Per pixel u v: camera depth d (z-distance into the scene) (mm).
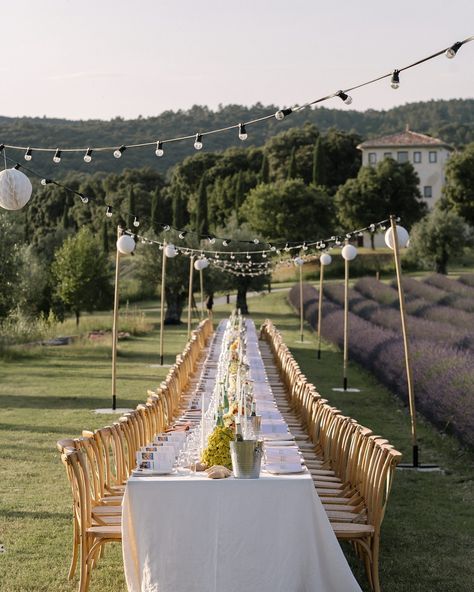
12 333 24641
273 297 44594
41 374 18359
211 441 5496
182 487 4969
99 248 34031
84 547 5258
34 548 6254
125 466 7328
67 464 5301
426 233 48312
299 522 4988
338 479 6789
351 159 77875
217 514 4965
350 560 6129
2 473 8719
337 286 40844
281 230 54469
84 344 24156
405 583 5613
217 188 68438
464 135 131500
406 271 51875
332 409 7621
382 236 64688
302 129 80875
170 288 33250
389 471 5336
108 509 5727
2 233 25281
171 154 114062
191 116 133500
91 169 101312
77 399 14547
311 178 74938
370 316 26234
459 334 17016
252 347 16594
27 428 11516
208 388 10914
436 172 75750
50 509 7324
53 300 33562
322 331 26859
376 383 17000
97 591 5414
